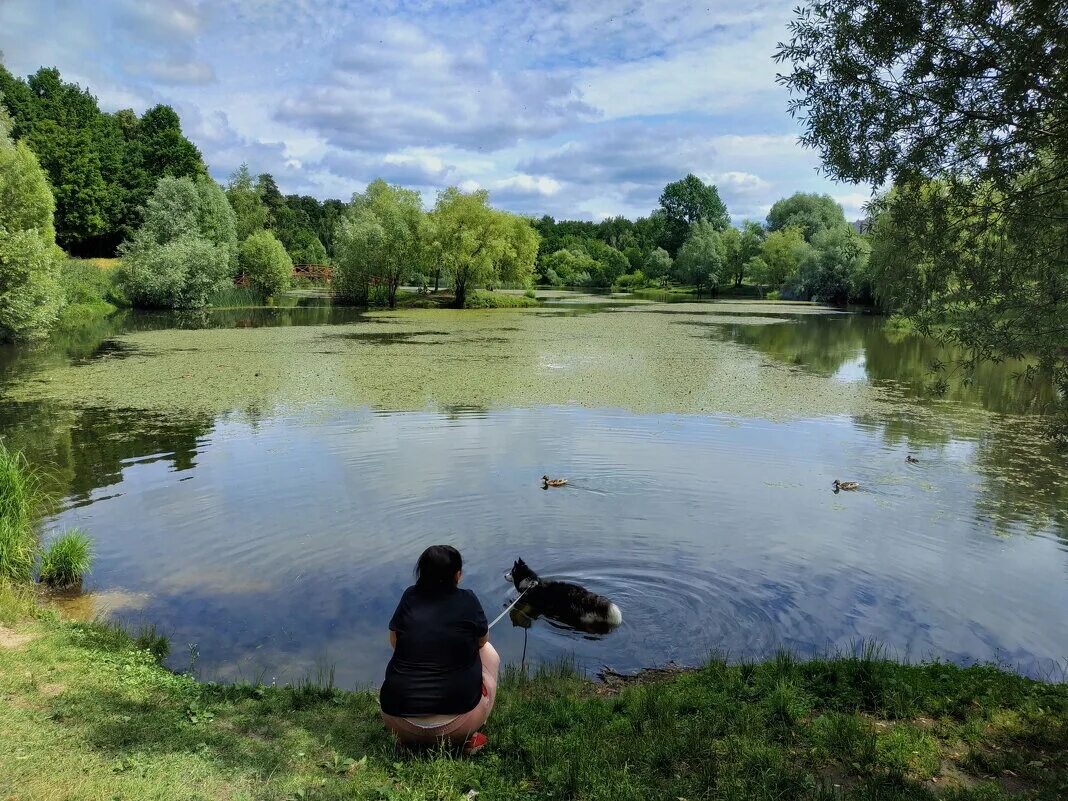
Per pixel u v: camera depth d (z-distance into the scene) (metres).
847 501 9.93
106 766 3.70
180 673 5.54
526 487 10.28
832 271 55.16
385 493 9.97
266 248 53.00
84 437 12.96
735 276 86.00
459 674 3.95
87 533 8.54
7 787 3.40
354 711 4.78
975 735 4.38
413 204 50.59
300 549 8.09
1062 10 4.41
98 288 43.50
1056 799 3.59
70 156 56.03
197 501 9.62
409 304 51.38
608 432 13.61
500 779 3.75
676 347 27.55
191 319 38.38
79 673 5.10
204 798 3.42
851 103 5.55
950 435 13.88
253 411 15.20
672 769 3.92
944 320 5.90
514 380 19.25
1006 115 4.92
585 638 6.41
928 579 7.52
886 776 3.83
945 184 5.75
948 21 5.00
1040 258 5.41
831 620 6.67
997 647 6.20
